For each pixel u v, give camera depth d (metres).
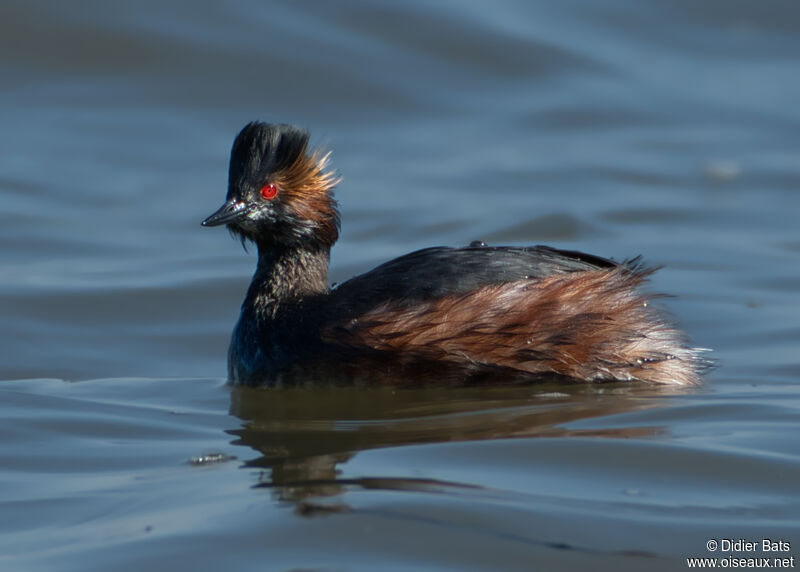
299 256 13.97
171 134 26.45
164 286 18.17
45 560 8.00
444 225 21.94
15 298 17.42
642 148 26.72
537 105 28.41
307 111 27.34
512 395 12.27
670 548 8.12
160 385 13.61
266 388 13.25
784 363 14.05
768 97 29.16
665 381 12.78
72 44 27.95
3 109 26.77
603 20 31.81
